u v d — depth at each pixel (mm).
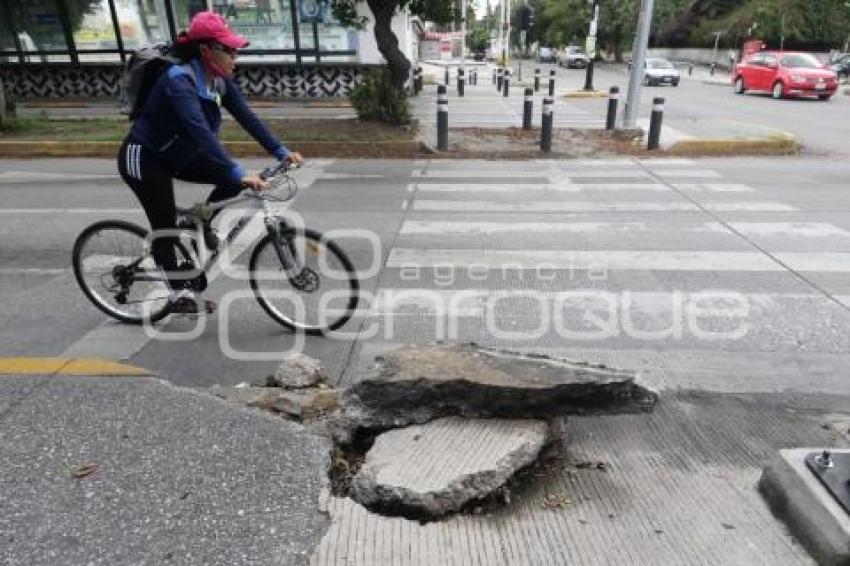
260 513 2648
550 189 8953
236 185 3969
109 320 4734
